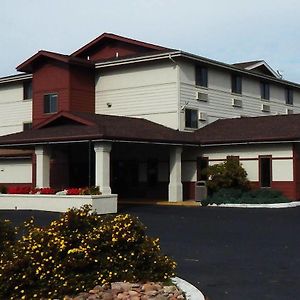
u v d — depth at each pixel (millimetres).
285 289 9227
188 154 31047
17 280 8195
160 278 9148
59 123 28812
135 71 32250
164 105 31031
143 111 31797
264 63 40500
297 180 27797
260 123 30516
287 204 25812
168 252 13211
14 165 36219
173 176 29250
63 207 24391
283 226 18219
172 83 30766
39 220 21109
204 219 20844
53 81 33031
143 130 27781
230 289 9281
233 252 13156
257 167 28766
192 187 30781
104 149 24625
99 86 33562
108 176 24750
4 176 36688
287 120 30109
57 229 9078
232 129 30516
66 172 33719
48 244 8648
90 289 8406
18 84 38844
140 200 30844
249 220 20188
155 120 31344
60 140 25594
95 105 33625
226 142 29031
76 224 9172
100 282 8578
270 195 26938
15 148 31109
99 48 36344
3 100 39656
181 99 30703
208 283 9758
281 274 10453
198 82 32094
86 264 8578
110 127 26109
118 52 35438
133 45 34656
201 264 11609
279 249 13516
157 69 31422
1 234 9758
